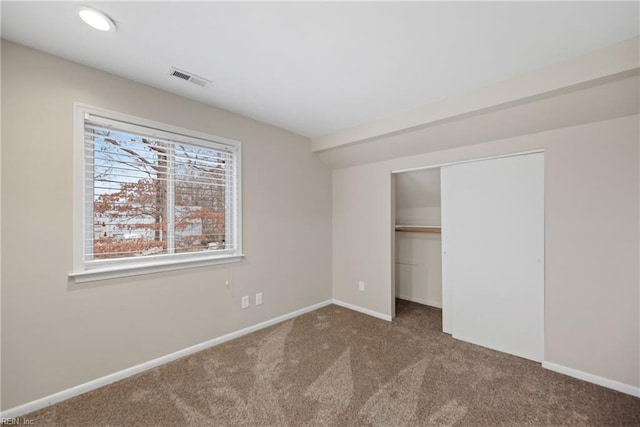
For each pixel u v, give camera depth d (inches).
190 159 100.7
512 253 99.3
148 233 91.0
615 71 66.0
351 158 141.4
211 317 105.0
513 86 81.0
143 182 89.8
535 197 94.3
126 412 70.2
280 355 98.4
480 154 104.9
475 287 108.1
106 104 80.7
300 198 139.3
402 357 97.3
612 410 70.6
